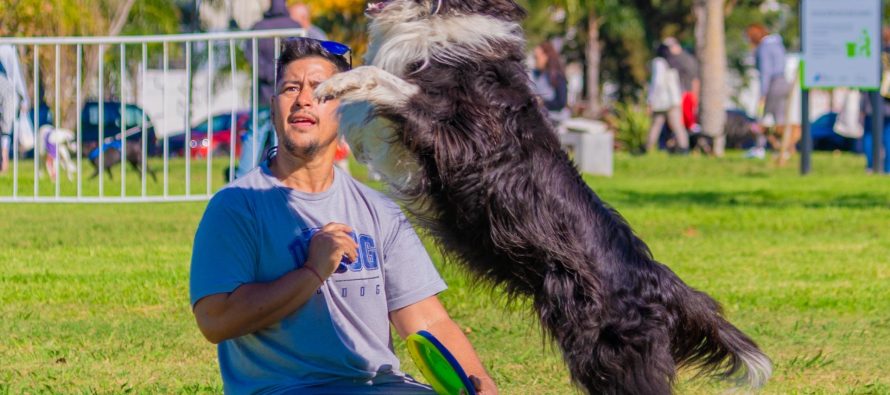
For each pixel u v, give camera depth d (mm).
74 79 15070
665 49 24438
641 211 11062
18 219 9984
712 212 11023
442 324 3863
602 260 3896
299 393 3465
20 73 12438
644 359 3812
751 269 7809
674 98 22500
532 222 3877
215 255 3484
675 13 40094
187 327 5949
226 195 3590
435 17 4230
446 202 3998
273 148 3824
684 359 4027
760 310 6496
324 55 3740
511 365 5340
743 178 15922
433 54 4137
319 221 3625
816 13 16312
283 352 3543
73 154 16500
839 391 4895
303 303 3455
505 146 3932
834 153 24719
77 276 7207
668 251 8578
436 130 3926
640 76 41125
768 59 21203
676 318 3938
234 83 9570
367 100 3842
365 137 4020
